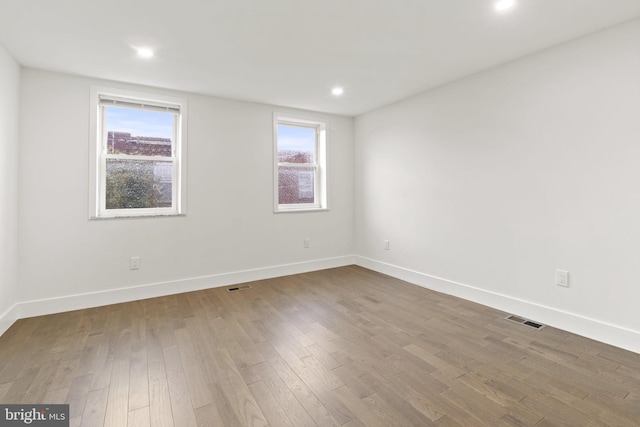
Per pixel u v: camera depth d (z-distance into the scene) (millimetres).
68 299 3057
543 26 2273
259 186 4109
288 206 4512
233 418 1598
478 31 2344
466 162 3283
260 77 3203
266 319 2846
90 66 2883
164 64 2863
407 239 4023
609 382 1872
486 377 1935
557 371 1991
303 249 4488
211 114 3771
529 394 1769
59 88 3010
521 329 2600
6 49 2541
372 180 4559
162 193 3635
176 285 3584
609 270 2326
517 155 2848
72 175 3068
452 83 3389
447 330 2598
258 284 3924
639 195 2180
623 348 2258
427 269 3770
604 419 1569
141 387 1848
